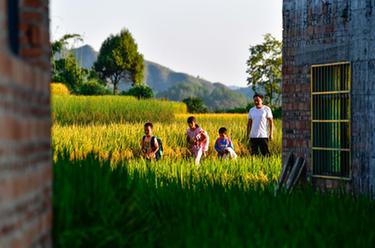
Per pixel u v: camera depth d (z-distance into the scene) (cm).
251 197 1229
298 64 1572
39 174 653
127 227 968
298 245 924
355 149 1444
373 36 1409
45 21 699
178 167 1922
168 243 978
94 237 888
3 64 519
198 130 2531
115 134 3334
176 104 9975
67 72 11944
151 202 1248
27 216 600
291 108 1592
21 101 579
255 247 916
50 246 712
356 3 1441
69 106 5484
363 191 1423
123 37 18300
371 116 1411
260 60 12244
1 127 514
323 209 1134
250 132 2470
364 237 957
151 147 2197
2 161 519
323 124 1520
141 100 6128
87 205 919
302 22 1560
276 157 2358
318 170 1530
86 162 1028
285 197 1238
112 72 18238
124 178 1068
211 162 2172
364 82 1426
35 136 635
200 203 1166
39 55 661
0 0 520
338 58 1477
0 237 515
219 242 916
